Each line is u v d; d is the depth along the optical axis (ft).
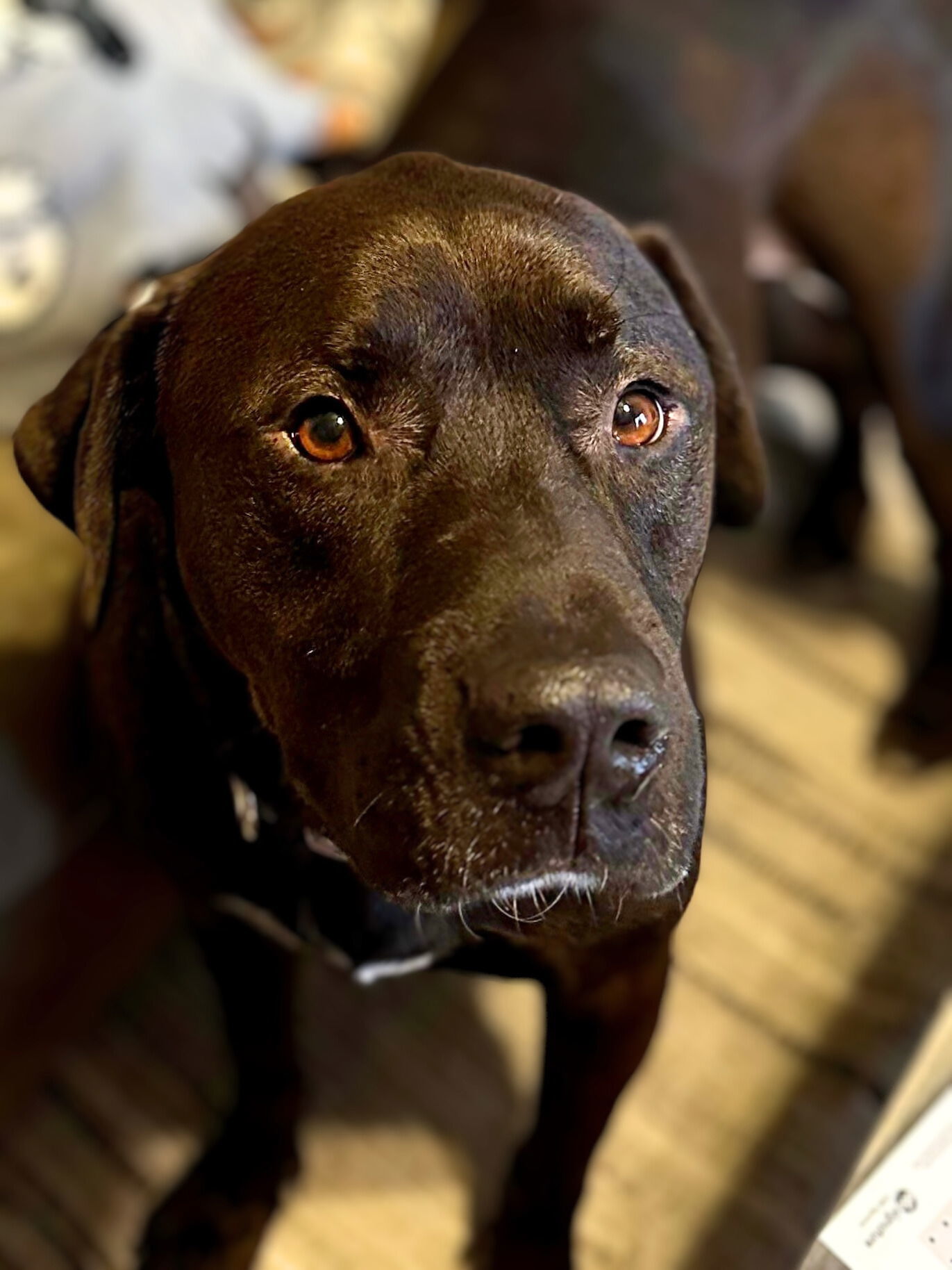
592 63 1.76
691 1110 1.53
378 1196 1.46
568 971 1.08
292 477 0.87
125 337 0.99
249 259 0.93
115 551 1.05
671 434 0.94
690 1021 1.60
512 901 0.85
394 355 0.84
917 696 1.91
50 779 1.31
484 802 0.76
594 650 0.74
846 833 1.81
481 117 1.76
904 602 2.13
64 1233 1.43
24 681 1.28
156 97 1.59
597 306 0.87
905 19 1.78
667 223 1.65
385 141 1.92
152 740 1.12
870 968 1.66
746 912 1.71
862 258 1.83
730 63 1.79
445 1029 1.59
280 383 0.86
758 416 2.31
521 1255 1.33
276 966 1.29
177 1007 1.61
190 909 1.25
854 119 1.79
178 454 0.95
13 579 1.32
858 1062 1.56
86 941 1.48
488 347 0.85
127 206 1.49
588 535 0.82
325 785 0.89
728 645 2.04
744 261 1.78
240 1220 1.37
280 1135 1.41
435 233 0.87
